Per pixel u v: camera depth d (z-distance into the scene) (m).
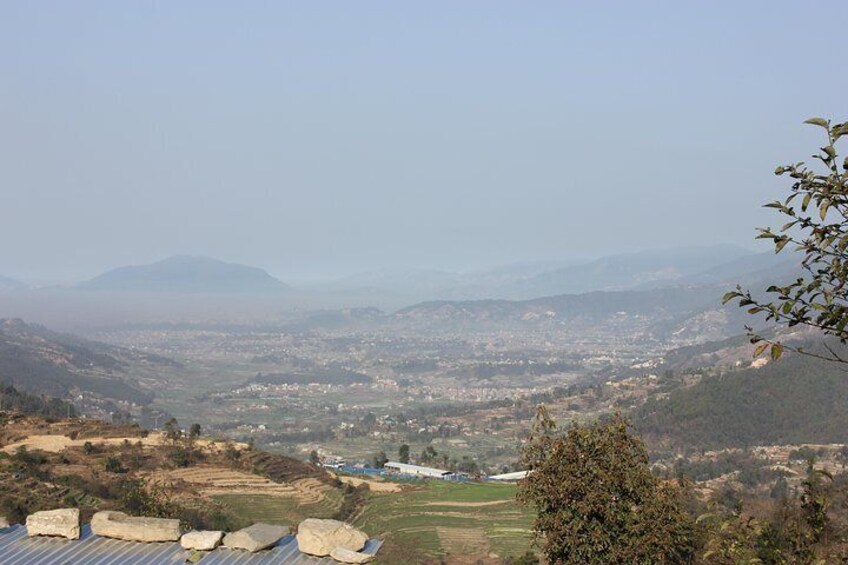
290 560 9.39
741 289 5.56
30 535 10.02
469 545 42.16
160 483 48.78
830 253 5.23
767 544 7.27
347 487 58.84
